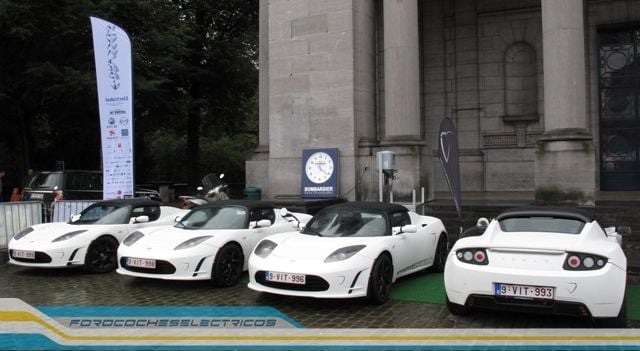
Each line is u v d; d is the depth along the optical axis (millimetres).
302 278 6812
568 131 12477
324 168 15164
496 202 13461
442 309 6926
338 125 15336
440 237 9391
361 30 15641
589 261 5625
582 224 6422
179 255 8102
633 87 16938
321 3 15672
